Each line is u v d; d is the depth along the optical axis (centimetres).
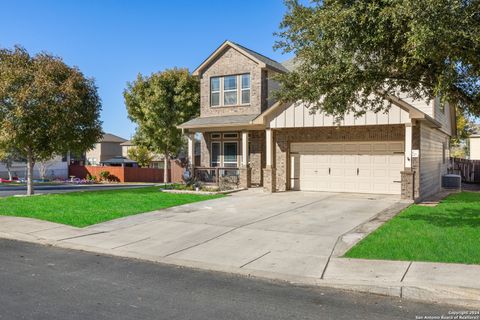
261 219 1237
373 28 909
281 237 1001
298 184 2011
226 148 2392
